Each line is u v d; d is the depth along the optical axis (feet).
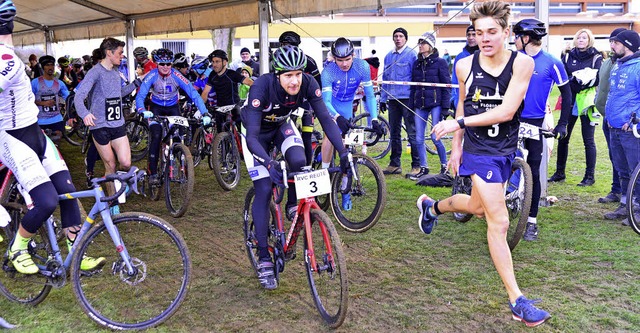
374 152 29.12
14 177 11.28
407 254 14.12
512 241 13.53
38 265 10.95
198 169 26.99
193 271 13.28
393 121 24.00
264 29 24.14
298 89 10.90
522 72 9.75
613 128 16.43
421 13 75.10
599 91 17.98
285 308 11.16
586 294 11.41
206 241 15.62
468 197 11.45
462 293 11.65
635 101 15.72
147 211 18.97
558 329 9.98
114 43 16.42
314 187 10.29
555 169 24.31
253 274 13.07
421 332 10.03
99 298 11.60
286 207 12.02
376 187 16.51
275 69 10.71
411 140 23.63
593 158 20.88
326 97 16.63
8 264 11.18
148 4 28.53
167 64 19.52
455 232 15.76
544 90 14.83
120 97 17.01
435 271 12.91
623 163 16.47
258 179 11.50
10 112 10.24
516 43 15.21
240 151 23.43
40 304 11.32
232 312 11.01
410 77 23.02
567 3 81.05
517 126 10.27
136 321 10.64
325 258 10.42
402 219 17.16
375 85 26.43
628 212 14.58
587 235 15.15
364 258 13.91
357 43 75.00
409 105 22.70
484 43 9.67
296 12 23.79
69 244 11.23
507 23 9.66
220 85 24.27
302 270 13.20
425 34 21.85
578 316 10.41
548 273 12.57
